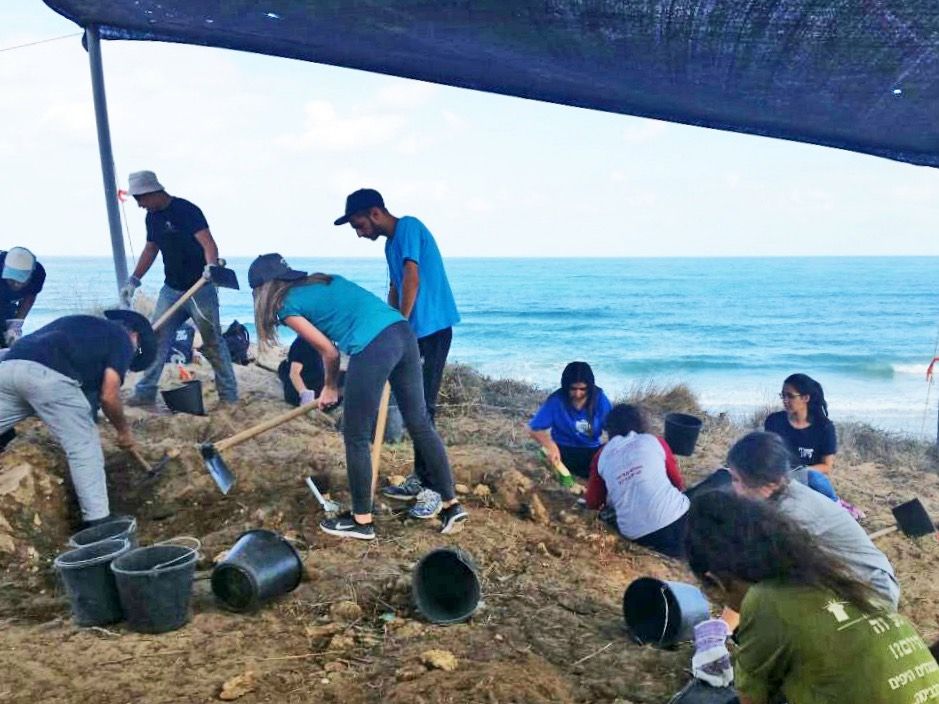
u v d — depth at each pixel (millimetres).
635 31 5223
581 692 3584
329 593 4254
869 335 46312
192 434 6559
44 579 4559
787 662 2373
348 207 5578
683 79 6047
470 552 4961
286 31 7180
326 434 6898
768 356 38000
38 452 5422
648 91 6562
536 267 126000
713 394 27859
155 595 3750
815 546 2420
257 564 4027
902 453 9133
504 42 6051
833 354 38344
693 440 7668
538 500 5746
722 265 132000
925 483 8039
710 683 3348
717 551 2457
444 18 5805
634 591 4160
